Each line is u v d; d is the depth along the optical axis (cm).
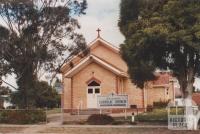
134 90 4831
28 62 4022
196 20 2959
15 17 3997
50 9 4069
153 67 3388
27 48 4009
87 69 4831
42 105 5947
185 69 3216
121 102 3731
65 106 4847
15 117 3794
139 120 3628
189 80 3206
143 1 3250
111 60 4919
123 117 3847
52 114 4691
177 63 3209
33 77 4084
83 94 4822
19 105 4106
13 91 4184
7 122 3794
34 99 4181
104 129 3241
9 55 4003
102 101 3759
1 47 3962
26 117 3781
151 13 3145
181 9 2972
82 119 3828
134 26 3155
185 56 3150
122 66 4881
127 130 3173
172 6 2991
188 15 2966
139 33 3062
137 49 3111
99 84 4788
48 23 4075
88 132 3153
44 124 3662
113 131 3155
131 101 4838
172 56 3191
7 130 3356
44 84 4359
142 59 3244
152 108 4641
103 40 4956
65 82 4881
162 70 3344
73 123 3634
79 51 4209
